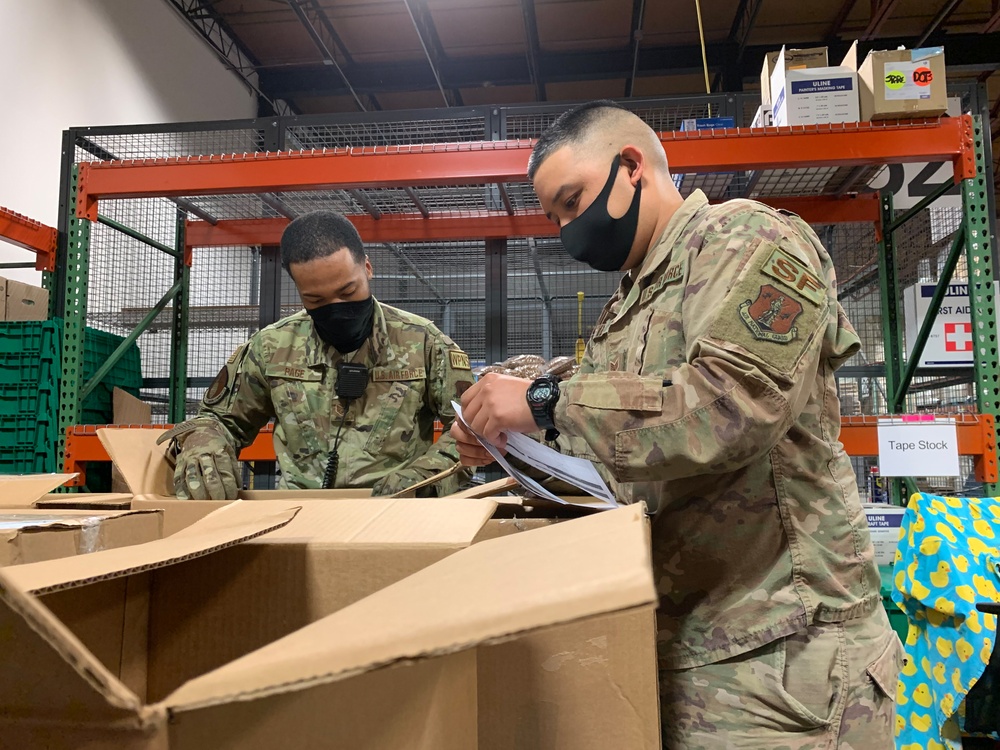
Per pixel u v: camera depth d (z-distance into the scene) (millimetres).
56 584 285
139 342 3211
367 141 2814
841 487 733
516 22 5684
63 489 2029
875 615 730
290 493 1176
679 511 735
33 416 2295
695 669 708
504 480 863
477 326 3316
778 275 645
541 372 855
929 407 3223
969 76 5449
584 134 903
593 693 504
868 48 5609
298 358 1569
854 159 1789
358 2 5398
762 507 703
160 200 3104
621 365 877
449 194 2605
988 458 1818
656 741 494
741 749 675
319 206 2711
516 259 3170
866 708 681
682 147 1814
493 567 300
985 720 1607
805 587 690
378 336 1575
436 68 5844
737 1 5375
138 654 473
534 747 505
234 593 479
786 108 1870
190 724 229
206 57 5570
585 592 208
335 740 258
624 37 5898
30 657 238
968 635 1598
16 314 2479
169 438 1284
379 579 463
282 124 2531
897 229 2580
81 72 4047
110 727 228
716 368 606
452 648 200
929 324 2258
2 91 3453
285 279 3053
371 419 1537
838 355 737
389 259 3266
